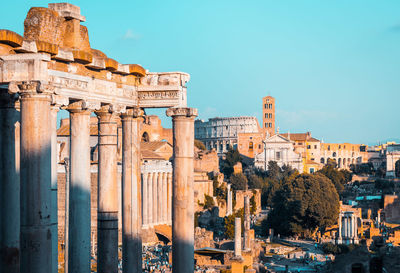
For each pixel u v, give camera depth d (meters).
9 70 31.20
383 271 114.12
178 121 40.12
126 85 41.03
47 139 30.50
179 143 40.00
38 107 30.20
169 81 41.78
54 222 34.22
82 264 37.03
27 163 30.05
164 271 144.75
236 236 141.75
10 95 34.03
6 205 34.44
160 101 41.81
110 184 40.09
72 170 37.12
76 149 36.97
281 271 161.12
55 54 32.66
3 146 34.31
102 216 40.03
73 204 37.09
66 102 34.62
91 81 37.25
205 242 182.75
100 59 37.62
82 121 37.03
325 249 190.75
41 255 30.06
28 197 29.97
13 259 34.62
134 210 42.84
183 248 39.59
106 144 40.06
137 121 42.84
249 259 150.75
